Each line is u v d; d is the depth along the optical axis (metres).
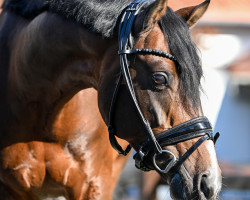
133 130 4.11
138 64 4.05
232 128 17.28
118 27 4.28
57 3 4.77
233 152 17.39
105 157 5.47
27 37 5.07
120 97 4.15
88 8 4.46
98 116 5.34
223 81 16.83
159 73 3.94
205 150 3.93
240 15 16.64
